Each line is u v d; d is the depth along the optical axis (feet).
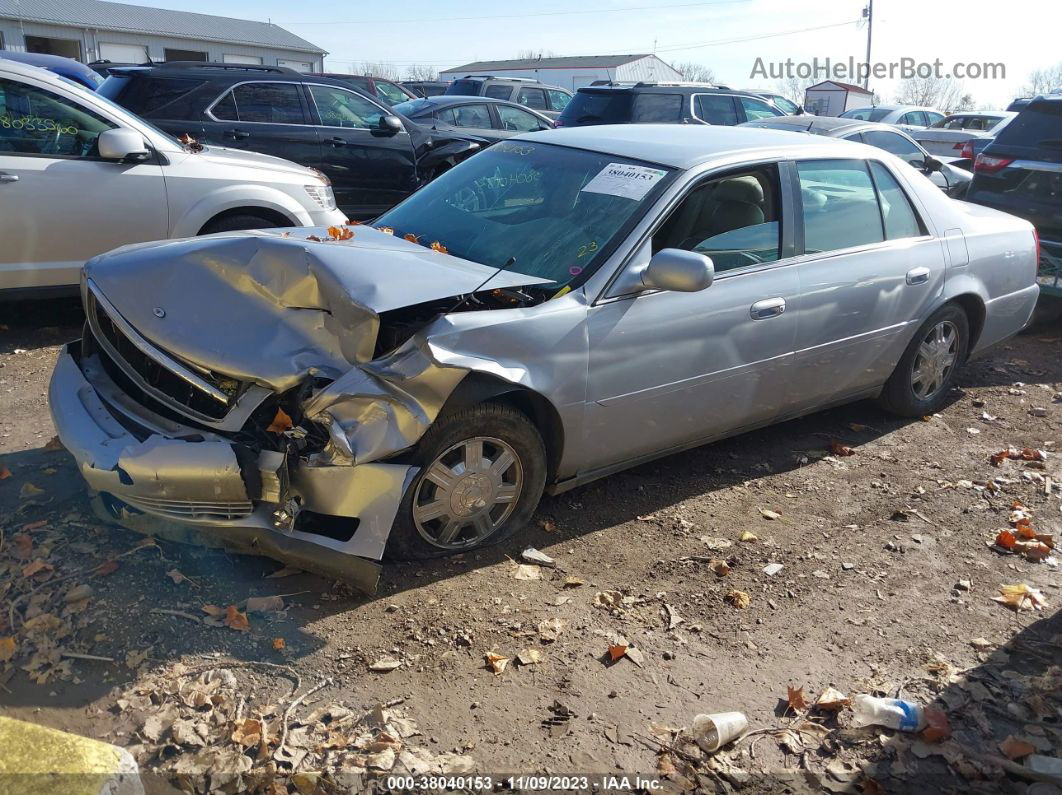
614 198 13.61
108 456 10.71
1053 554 13.66
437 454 11.43
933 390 18.61
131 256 12.59
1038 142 25.45
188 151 21.62
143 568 11.42
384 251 12.14
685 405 13.75
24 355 19.45
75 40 116.67
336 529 11.57
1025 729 9.90
